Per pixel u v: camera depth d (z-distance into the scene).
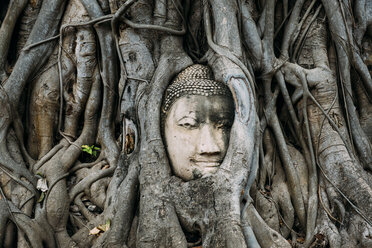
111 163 6.06
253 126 5.47
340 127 6.01
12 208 5.57
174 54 6.00
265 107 6.12
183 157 5.34
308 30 6.42
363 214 5.45
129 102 5.98
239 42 5.85
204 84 5.52
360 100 6.60
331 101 6.04
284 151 5.96
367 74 6.44
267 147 6.06
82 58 6.28
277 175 6.01
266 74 6.14
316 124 6.00
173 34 6.16
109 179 5.94
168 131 5.48
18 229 5.50
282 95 6.16
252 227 5.26
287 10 6.57
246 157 5.27
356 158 6.03
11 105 6.06
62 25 6.29
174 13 6.29
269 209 5.69
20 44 6.51
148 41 6.14
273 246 5.20
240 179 5.17
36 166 5.99
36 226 5.52
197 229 5.18
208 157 5.32
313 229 5.58
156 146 5.43
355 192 5.58
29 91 6.34
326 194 5.77
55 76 6.30
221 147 5.36
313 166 5.89
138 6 6.23
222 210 5.04
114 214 5.50
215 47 5.77
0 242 5.47
